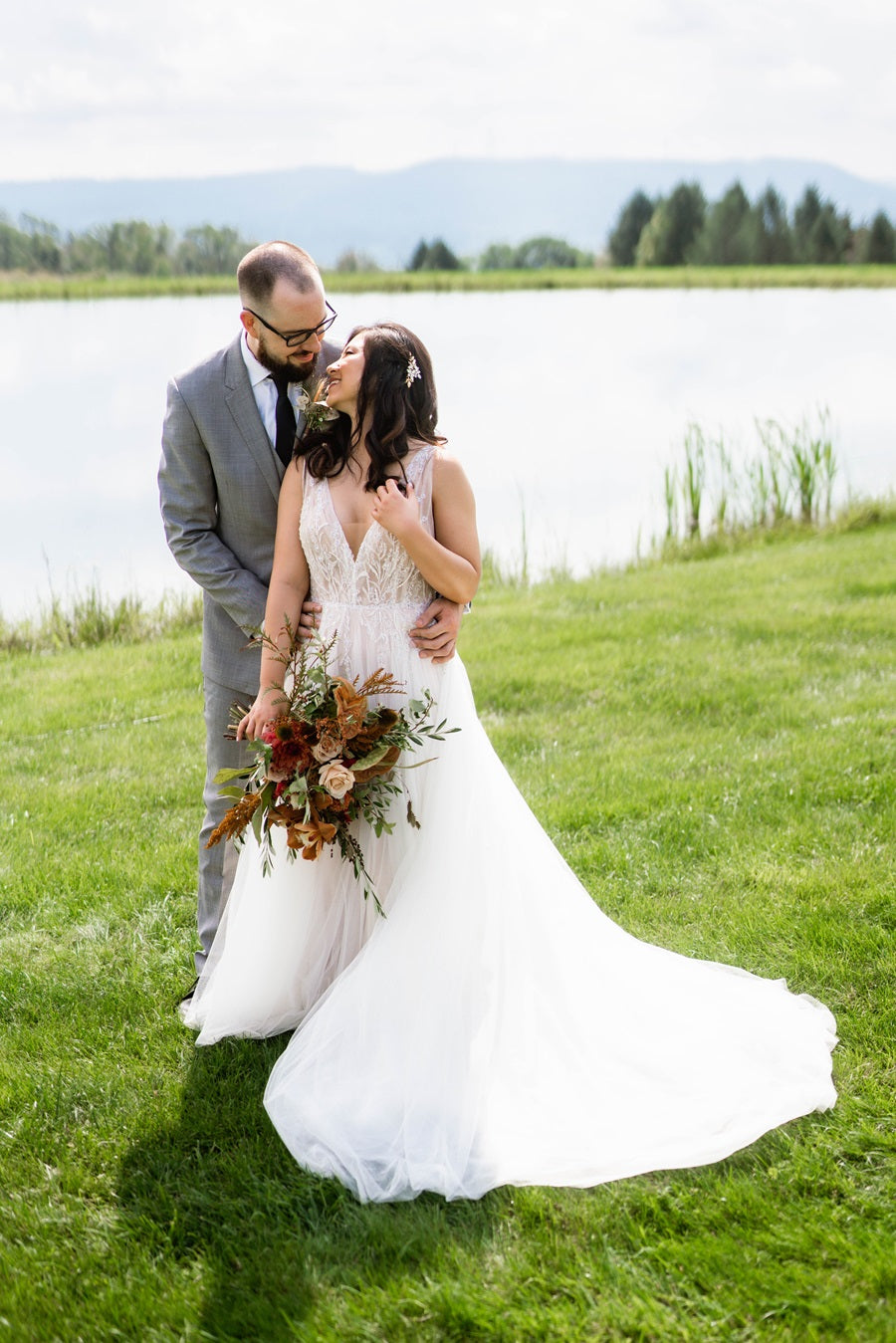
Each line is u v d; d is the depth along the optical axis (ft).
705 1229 7.47
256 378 9.61
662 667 20.26
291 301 8.83
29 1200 7.99
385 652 8.87
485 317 102.73
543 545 35.17
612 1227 7.56
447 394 61.52
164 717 19.02
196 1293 7.11
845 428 51.21
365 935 9.36
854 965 10.39
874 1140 8.14
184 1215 7.78
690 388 63.05
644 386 63.77
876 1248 7.13
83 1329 6.87
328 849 9.20
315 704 8.46
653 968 9.86
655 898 11.90
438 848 8.82
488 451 48.21
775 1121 8.38
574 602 26.05
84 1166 8.34
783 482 41.19
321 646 8.77
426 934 8.70
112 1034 9.87
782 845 12.87
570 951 9.40
